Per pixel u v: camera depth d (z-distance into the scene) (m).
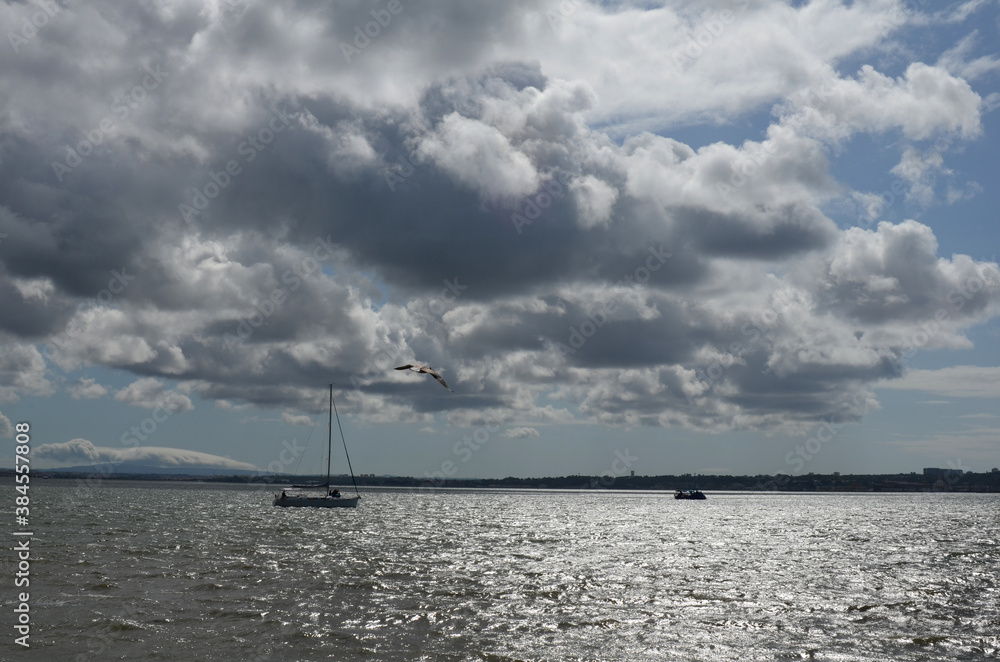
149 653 29.28
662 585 49.81
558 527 108.94
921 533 106.06
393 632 34.03
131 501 164.62
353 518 117.31
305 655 29.84
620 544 81.00
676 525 118.69
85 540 68.56
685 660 31.02
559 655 31.16
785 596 46.28
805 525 123.56
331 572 51.88
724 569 59.53
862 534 102.56
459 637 33.53
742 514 164.25
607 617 38.62
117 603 38.03
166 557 57.44
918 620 39.59
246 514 119.44
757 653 32.34
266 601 40.09
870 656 32.38
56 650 29.28
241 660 28.86
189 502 164.75
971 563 66.75
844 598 45.88
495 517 133.25
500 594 44.69
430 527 101.75
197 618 35.31
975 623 39.06
